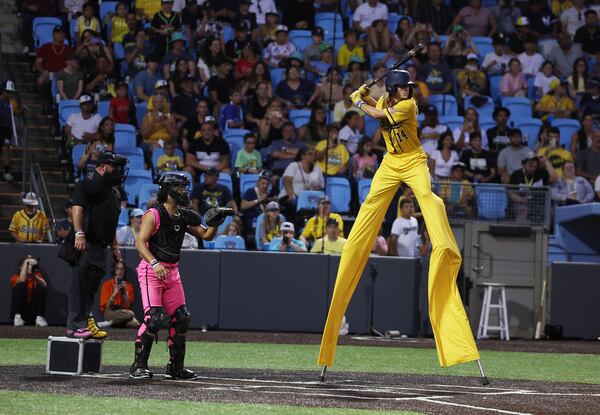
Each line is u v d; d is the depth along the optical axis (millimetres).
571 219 28156
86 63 31016
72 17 33219
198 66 31984
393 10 36281
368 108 13562
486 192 24656
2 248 23906
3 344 18531
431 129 30031
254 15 34281
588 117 31344
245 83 31500
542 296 24812
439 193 24609
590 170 30484
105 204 13891
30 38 32562
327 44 33312
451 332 13164
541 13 36562
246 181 28016
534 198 24750
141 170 27484
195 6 33500
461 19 36219
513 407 11078
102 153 13875
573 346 22641
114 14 32938
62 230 25000
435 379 14594
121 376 13250
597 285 25156
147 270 12867
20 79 32000
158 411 9969
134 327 23422
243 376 13984
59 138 30047
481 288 24547
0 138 28062
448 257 13164
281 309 24172
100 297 23734
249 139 28547
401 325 24438
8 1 33719
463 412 10477
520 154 29672
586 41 35719
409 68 32344
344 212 27797
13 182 28250
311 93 31797
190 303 24062
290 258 24234
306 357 17969
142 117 30266
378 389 12789
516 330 24766
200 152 28312
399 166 13492
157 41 32000
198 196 26016
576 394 12898
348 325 24391
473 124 30781
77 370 13227
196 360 16891
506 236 24672
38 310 23641
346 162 28906
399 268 24422
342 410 10398
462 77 33719
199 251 24125
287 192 27453
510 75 34000
